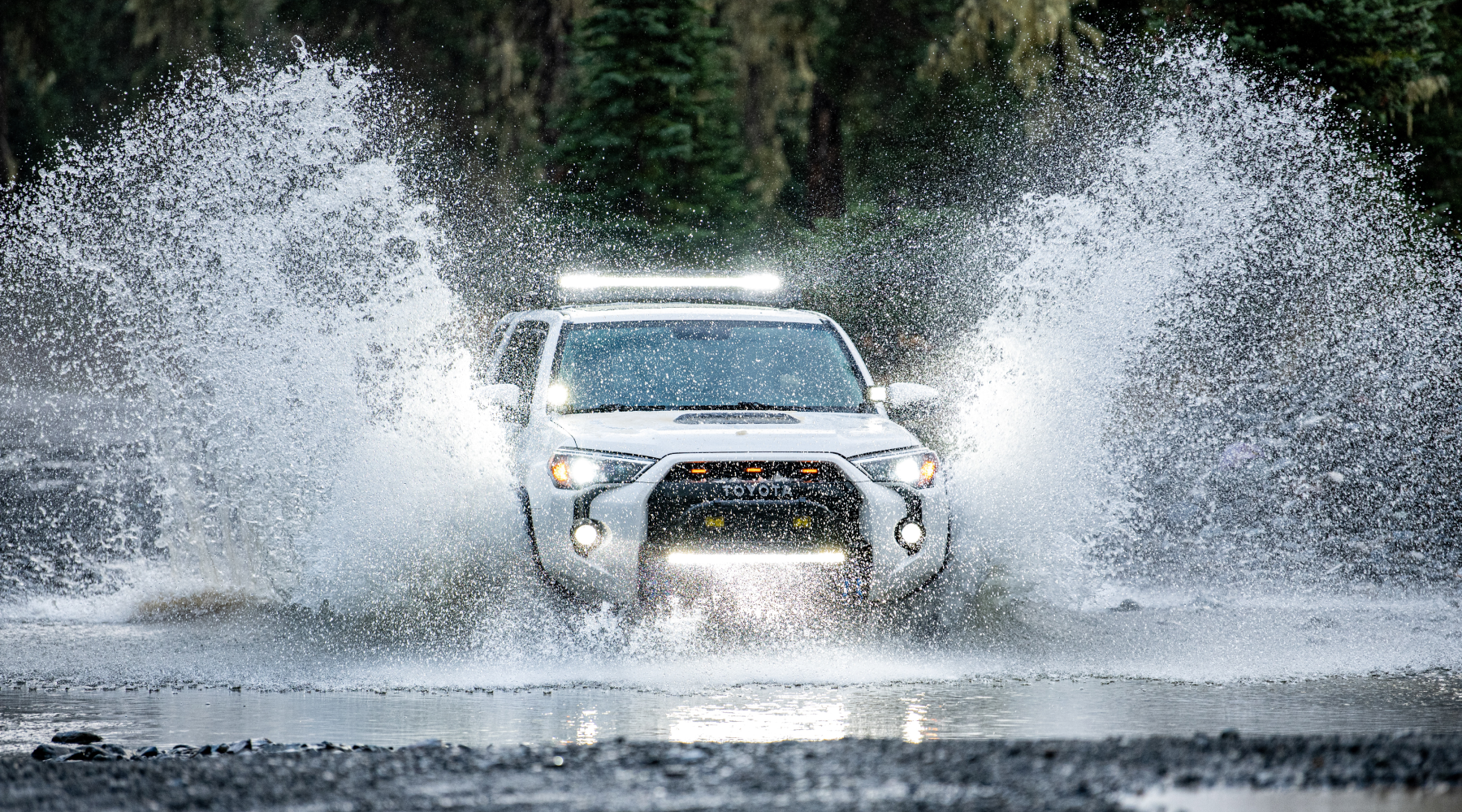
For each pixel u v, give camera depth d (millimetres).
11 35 88250
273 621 22000
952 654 19453
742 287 26000
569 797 9828
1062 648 19875
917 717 15109
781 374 23172
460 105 69562
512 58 69438
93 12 86375
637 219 69125
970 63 64938
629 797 9789
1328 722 14812
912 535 20297
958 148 70938
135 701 16500
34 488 36844
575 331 23484
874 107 75625
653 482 19859
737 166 74312
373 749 12562
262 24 69625
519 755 11406
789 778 10266
